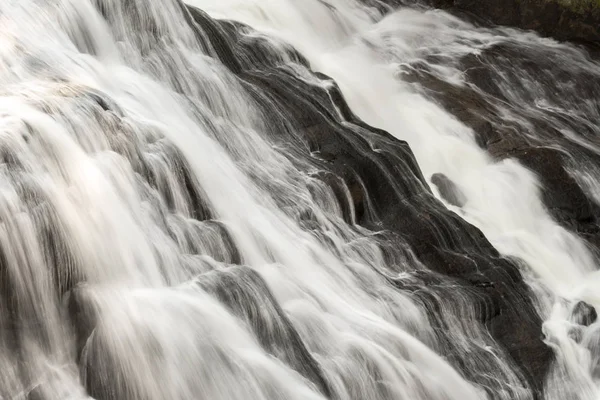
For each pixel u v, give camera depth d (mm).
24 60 13570
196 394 10445
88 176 11633
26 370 9977
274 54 18031
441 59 23172
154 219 12141
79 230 11047
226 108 15961
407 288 14242
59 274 10672
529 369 14094
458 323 14156
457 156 18859
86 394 10055
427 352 13211
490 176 18484
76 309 10508
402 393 12336
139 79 14945
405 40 23656
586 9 26016
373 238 14961
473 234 15836
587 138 21344
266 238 13461
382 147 16422
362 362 12234
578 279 17109
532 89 23297
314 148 16125
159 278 11555
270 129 16078
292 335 11883
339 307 13117
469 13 26641
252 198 14109
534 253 17141
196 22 16984
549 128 20938
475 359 13820
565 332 15031
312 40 21562
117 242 11344
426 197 16125
